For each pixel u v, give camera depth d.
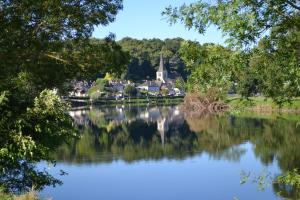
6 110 8.80
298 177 9.60
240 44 7.30
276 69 8.05
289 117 56.78
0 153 8.49
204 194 21.39
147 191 22.12
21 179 11.59
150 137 45.44
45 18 14.17
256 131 44.97
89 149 35.84
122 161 30.39
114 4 15.34
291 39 7.91
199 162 29.69
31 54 14.56
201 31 7.79
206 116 70.56
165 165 28.91
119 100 149.88
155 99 154.62
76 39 15.41
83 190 21.77
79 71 15.79
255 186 21.78
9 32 14.08
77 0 14.38
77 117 77.94
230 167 27.38
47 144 9.83
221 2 7.32
